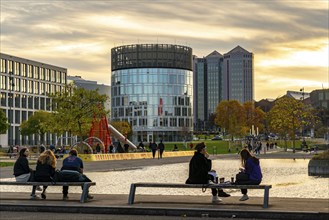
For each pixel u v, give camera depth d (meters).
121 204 17.41
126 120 169.88
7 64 134.12
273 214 15.40
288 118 100.19
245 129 152.75
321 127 169.25
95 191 28.47
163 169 49.69
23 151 19.56
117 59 173.50
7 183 18.66
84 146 77.75
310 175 40.97
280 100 102.38
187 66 172.75
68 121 73.75
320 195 26.08
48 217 16.14
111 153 72.62
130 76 169.75
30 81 144.62
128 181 35.59
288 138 138.88
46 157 19.02
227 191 27.61
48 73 154.50
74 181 18.83
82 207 17.08
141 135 167.38
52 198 19.34
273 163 59.44
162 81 167.88
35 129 117.75
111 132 85.94
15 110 136.88
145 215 16.48
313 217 15.09
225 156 84.81
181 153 90.31
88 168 50.97
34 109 145.88
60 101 74.81
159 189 28.97
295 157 75.62
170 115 167.75
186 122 171.25
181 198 19.02
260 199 18.53
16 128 136.88
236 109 175.62
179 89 170.12
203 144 17.41
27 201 18.41
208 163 17.27
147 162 62.75
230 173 42.84
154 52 168.38
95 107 74.94
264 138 190.12
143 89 168.00
